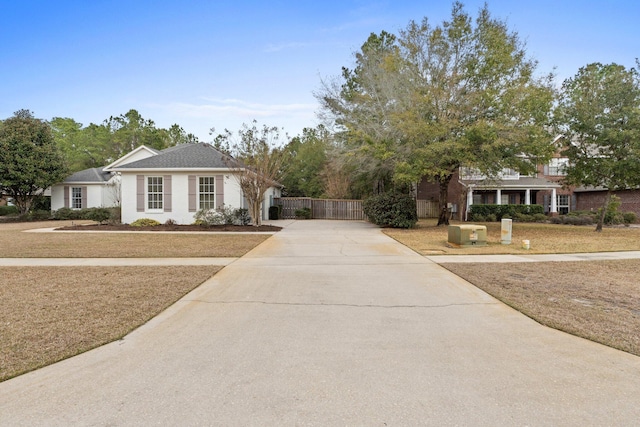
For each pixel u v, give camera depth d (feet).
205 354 11.92
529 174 56.54
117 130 156.04
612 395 9.38
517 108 47.96
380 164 73.15
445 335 13.78
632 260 30.07
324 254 32.81
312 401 9.04
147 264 27.84
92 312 16.15
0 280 22.38
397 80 60.49
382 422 8.13
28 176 81.92
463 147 47.39
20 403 8.92
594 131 50.26
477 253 33.55
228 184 61.82
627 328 14.34
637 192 84.69
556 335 13.73
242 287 21.03
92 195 91.86
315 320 15.43
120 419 8.23
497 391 9.56
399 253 33.45
